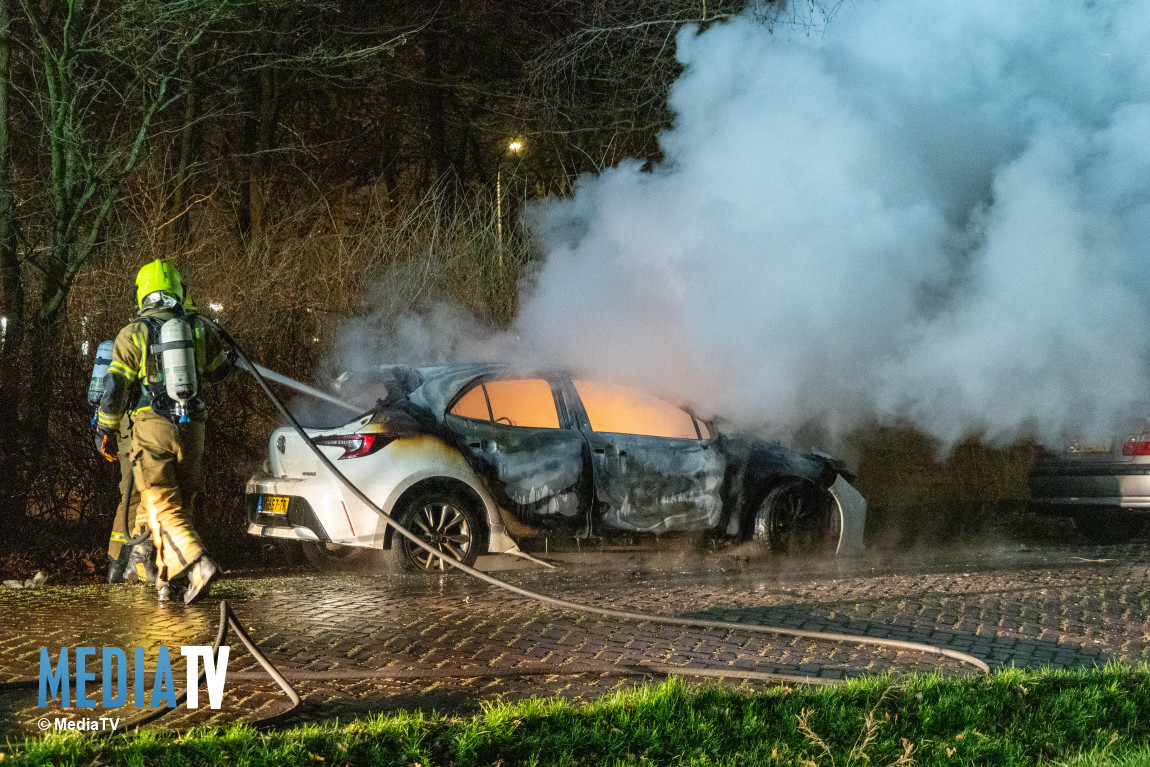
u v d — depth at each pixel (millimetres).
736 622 9367
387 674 7383
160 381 8945
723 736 6168
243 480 13383
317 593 10289
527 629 8883
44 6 15625
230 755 5625
